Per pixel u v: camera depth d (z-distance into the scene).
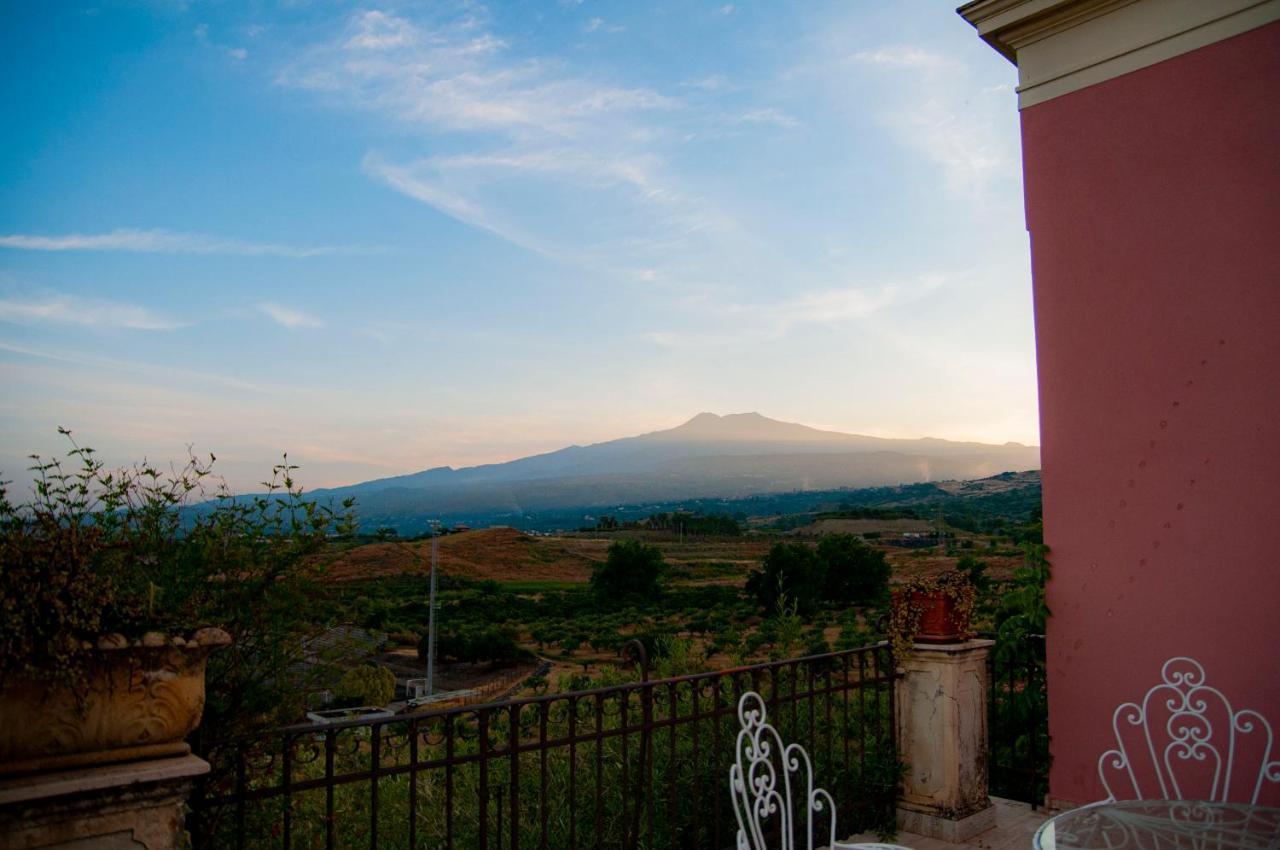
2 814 1.67
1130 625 4.40
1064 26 4.79
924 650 4.29
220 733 2.37
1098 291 4.61
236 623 2.37
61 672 1.71
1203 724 4.14
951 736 4.23
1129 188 4.54
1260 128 4.14
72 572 1.80
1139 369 4.45
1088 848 2.45
